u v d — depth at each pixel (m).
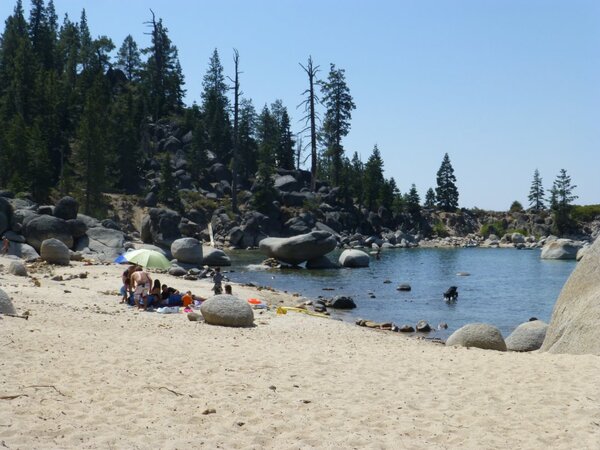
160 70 113.31
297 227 84.44
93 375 10.18
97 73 101.50
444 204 129.00
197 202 84.88
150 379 10.18
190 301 21.48
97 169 72.06
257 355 12.95
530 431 8.24
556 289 37.91
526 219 122.69
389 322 24.19
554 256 69.19
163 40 115.31
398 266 55.00
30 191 69.94
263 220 78.38
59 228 43.38
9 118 82.38
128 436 7.48
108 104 93.25
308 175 106.06
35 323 14.61
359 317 25.95
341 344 15.91
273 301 27.30
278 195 92.31
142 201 80.81
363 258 52.97
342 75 106.12
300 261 51.59
